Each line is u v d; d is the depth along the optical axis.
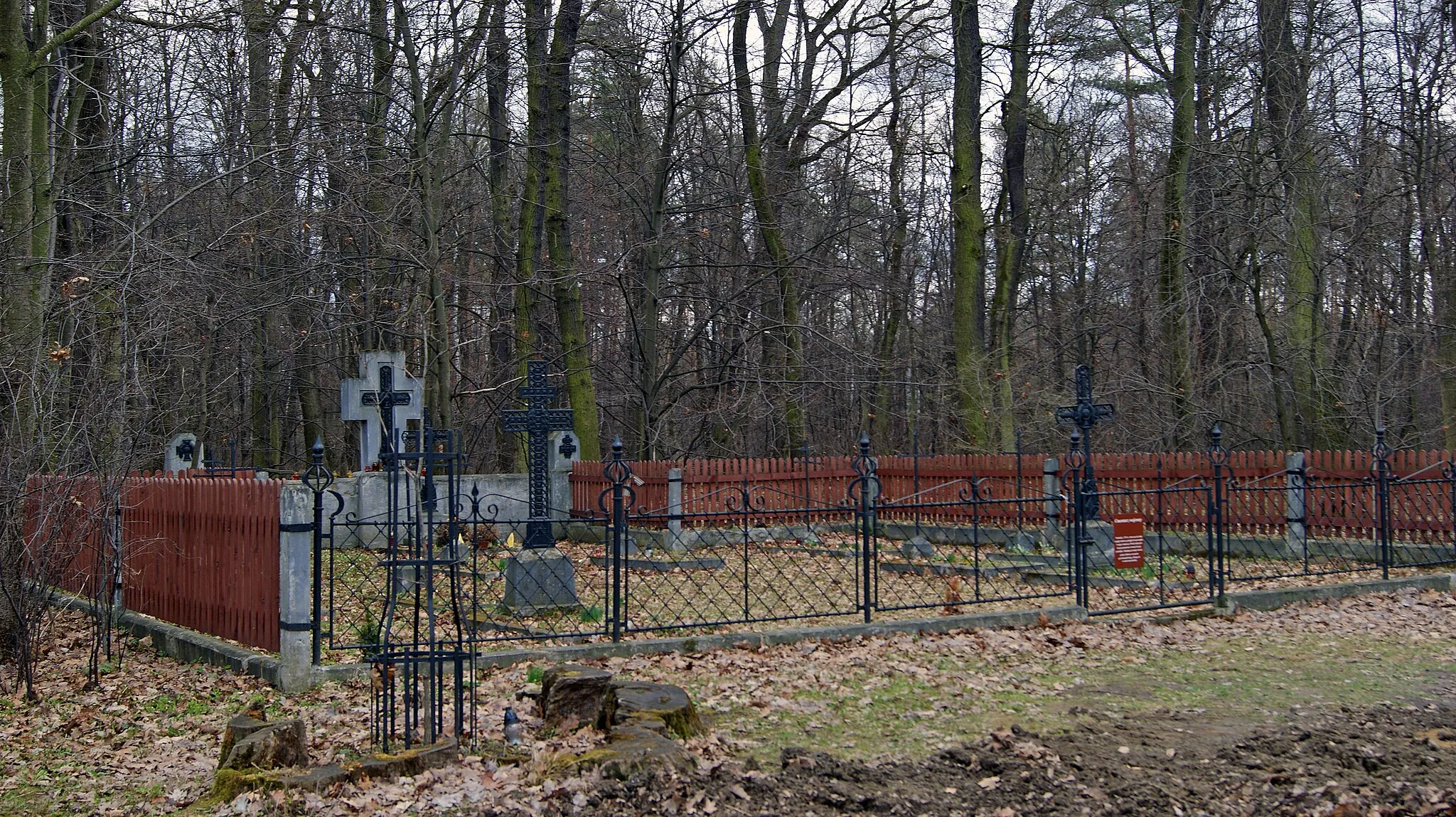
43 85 11.43
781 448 32.06
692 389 26.95
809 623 11.23
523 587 11.70
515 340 22.80
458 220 26.03
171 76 19.72
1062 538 16.34
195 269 14.05
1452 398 19.86
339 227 20.19
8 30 10.78
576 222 30.94
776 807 5.93
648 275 24.92
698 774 6.27
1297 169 22.36
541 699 7.55
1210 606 12.12
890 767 6.65
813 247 26.11
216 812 5.91
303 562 8.85
